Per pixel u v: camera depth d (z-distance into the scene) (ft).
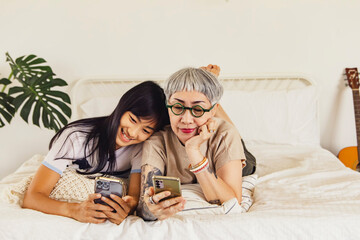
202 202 3.57
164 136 4.00
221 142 3.81
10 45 7.38
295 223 3.19
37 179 3.75
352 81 6.96
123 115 3.82
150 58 7.38
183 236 3.16
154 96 3.80
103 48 7.37
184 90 3.38
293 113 6.75
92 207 3.29
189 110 3.42
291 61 7.20
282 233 3.16
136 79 7.32
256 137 6.63
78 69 7.47
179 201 3.03
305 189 4.19
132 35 7.30
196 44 7.26
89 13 7.23
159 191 3.07
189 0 7.10
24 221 3.22
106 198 3.25
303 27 7.04
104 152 4.00
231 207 3.45
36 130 7.63
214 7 7.08
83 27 7.29
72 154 3.98
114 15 7.23
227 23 7.13
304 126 6.75
